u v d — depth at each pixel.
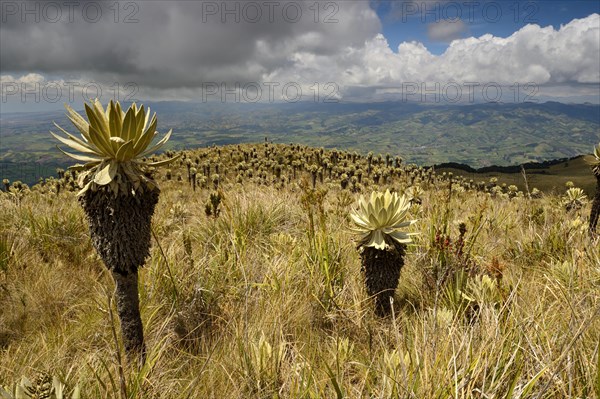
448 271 3.21
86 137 2.10
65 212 5.77
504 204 7.94
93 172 2.04
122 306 2.21
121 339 2.53
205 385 2.07
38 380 1.22
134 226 2.06
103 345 2.63
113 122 2.01
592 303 2.43
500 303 2.41
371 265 2.98
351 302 3.22
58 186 17.64
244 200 6.16
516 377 1.57
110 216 2.01
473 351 1.96
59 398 1.21
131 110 2.00
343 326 2.88
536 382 1.71
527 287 3.03
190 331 2.85
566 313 2.29
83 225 5.24
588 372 1.66
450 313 2.51
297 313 2.99
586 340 2.02
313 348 2.49
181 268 3.53
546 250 4.17
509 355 1.89
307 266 3.77
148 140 2.08
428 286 3.23
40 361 2.32
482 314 2.34
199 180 22.45
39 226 5.03
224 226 5.21
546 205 7.68
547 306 2.63
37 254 4.51
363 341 2.71
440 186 10.68
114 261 2.08
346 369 2.16
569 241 4.19
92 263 4.39
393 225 2.95
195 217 6.24
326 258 3.45
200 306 3.10
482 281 2.86
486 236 4.82
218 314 3.07
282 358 2.19
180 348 2.74
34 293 3.41
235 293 3.28
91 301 3.32
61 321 2.97
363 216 3.05
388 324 2.86
